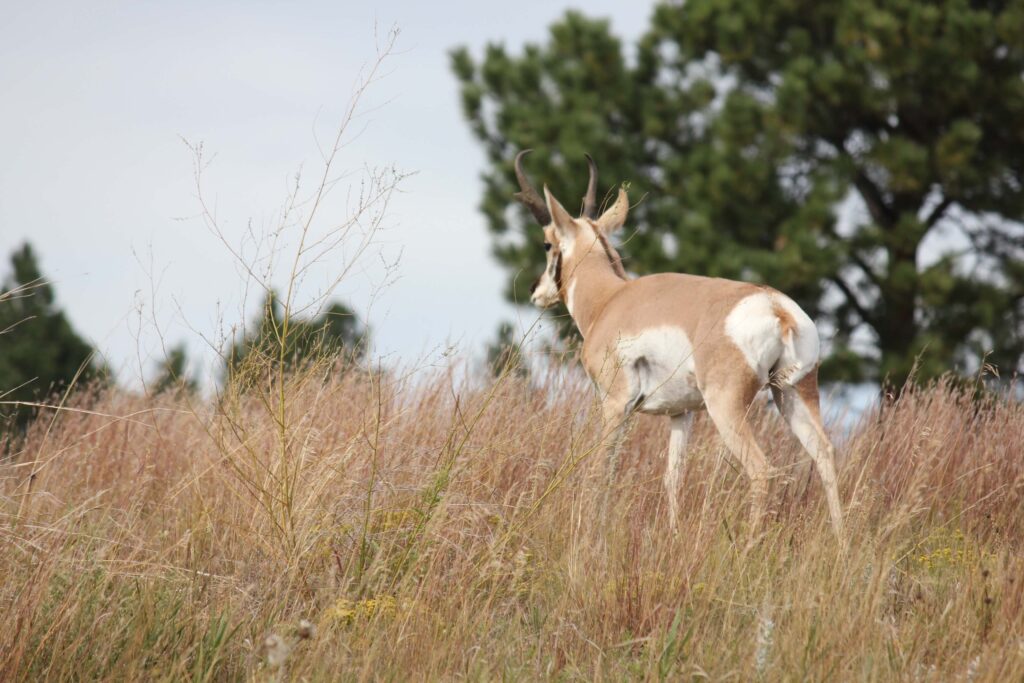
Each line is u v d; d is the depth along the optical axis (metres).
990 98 56.97
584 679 15.59
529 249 59.19
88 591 15.98
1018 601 17.06
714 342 23.33
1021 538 22.38
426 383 25.69
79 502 21.16
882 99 56.56
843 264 57.78
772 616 16.28
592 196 31.16
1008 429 25.95
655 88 64.31
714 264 54.78
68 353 84.38
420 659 15.80
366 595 17.41
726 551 17.84
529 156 60.31
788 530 19.56
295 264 17.78
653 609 16.69
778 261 54.34
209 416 24.58
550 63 65.62
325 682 14.62
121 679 14.49
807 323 23.09
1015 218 59.41
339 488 19.31
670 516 20.73
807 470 24.41
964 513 23.34
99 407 29.86
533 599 18.58
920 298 56.78
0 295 17.34
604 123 62.31
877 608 16.03
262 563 18.11
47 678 14.34
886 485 23.95
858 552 17.67
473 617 17.27
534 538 19.83
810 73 57.62
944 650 16.05
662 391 24.81
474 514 19.39
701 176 57.88
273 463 19.33
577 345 29.78
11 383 80.06
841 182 56.72
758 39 62.53
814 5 61.66
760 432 26.41
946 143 55.69
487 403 20.38
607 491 20.56
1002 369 57.09
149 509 22.02
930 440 24.16
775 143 57.88
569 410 25.08
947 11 56.81
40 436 27.45
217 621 15.65
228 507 19.94
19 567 16.23
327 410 23.34
